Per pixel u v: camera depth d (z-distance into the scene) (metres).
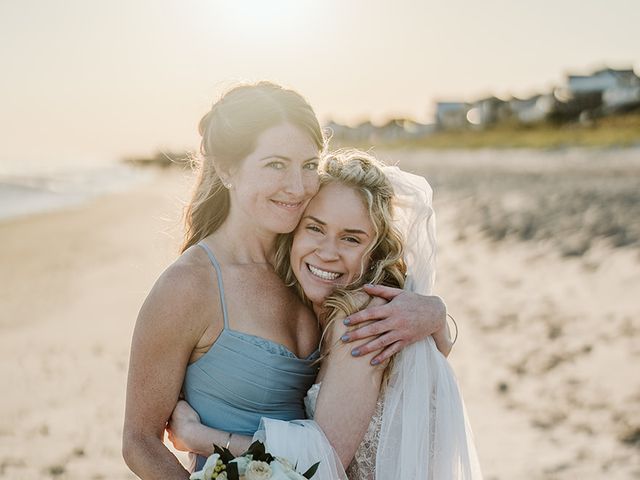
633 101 65.94
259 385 2.70
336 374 2.65
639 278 11.21
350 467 2.72
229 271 2.75
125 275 16.69
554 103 82.25
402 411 2.67
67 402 7.96
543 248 15.41
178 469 2.60
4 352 10.07
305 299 2.97
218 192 2.89
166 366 2.61
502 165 50.78
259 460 2.35
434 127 111.19
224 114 2.69
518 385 7.39
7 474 6.03
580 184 29.44
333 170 2.86
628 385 7.07
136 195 47.47
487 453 5.88
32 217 31.48
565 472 5.41
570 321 9.49
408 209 3.00
